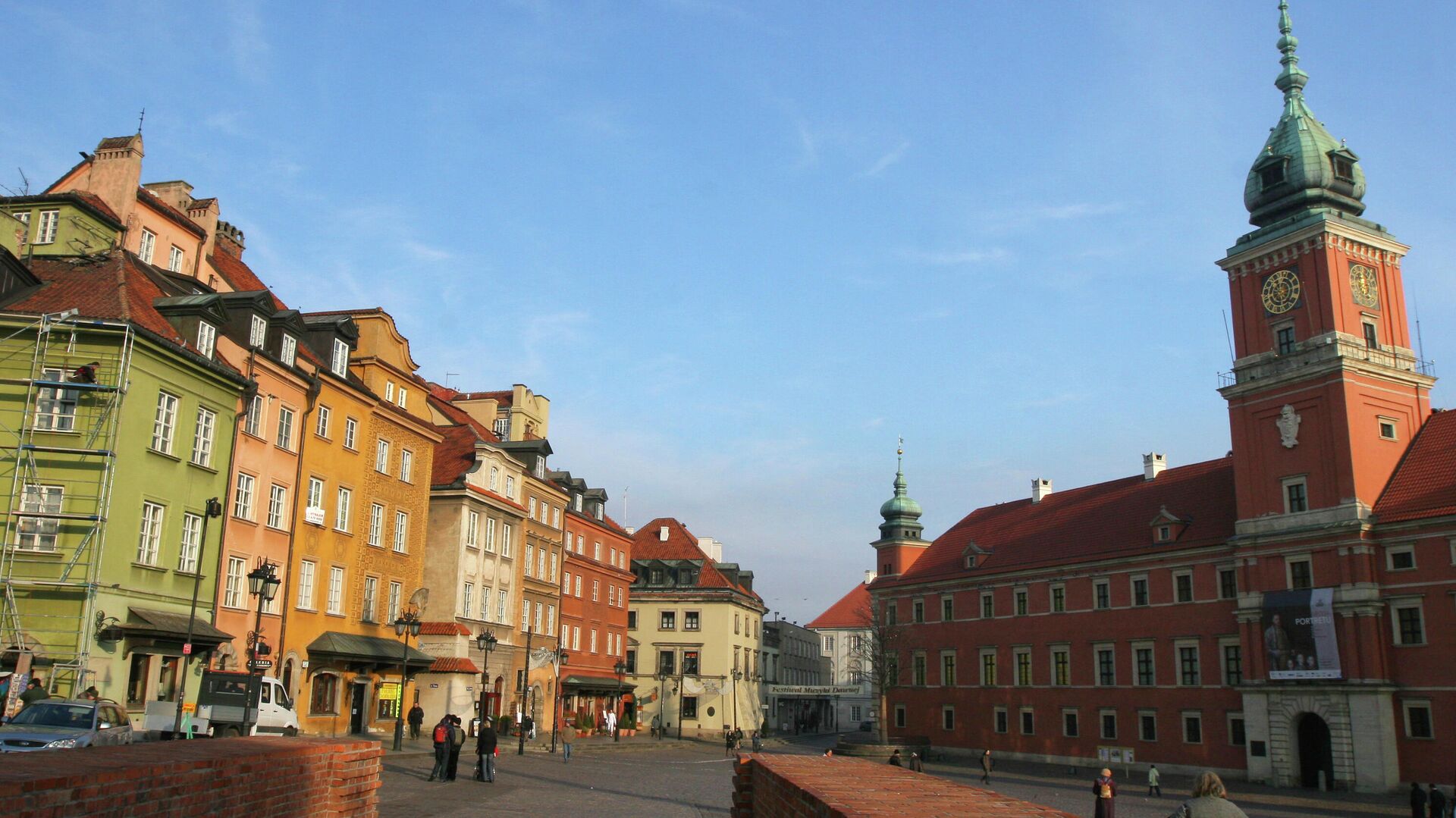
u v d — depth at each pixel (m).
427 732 56.72
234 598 42.94
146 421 37.34
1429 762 56.56
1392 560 59.94
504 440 82.31
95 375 35.62
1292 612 63.38
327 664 49.28
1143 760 74.25
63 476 34.97
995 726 88.00
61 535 34.59
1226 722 68.56
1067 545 85.38
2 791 7.29
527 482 72.62
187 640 37.31
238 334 44.59
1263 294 69.06
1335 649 60.84
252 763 11.58
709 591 107.12
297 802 12.88
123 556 36.00
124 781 8.97
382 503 55.50
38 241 40.38
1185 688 71.81
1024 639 86.50
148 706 33.31
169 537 38.62
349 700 51.88
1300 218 67.44
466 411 79.31
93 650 34.44
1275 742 63.38
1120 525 82.25
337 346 52.09
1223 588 70.31
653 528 116.56
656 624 107.56
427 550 61.03
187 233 48.62
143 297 39.53
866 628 163.75
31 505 34.84
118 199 43.72
